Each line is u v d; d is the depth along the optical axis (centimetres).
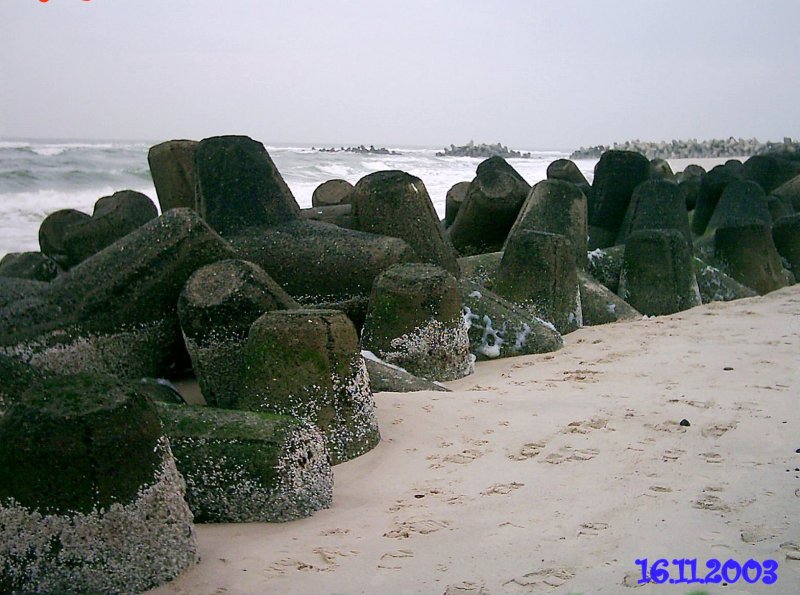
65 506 316
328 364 480
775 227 1262
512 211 1074
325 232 744
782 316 920
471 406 563
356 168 3684
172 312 622
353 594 312
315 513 398
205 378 570
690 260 1009
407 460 468
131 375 613
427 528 367
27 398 328
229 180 759
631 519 365
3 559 317
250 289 566
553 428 511
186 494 393
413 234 814
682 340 798
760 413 527
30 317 602
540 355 759
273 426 406
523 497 400
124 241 636
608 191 1192
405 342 665
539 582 312
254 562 343
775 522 355
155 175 939
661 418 522
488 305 796
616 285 1026
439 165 4984
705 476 416
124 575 321
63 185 2267
